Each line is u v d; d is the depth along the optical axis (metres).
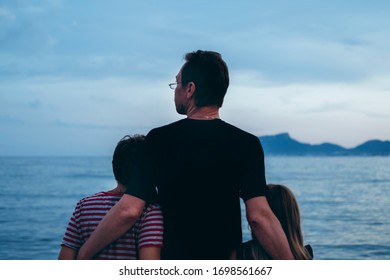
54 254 17.30
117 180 2.34
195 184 2.17
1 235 21.34
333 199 34.69
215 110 2.32
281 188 2.62
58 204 33.62
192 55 2.34
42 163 89.25
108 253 2.20
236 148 2.23
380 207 30.58
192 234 2.16
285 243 2.20
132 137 2.41
